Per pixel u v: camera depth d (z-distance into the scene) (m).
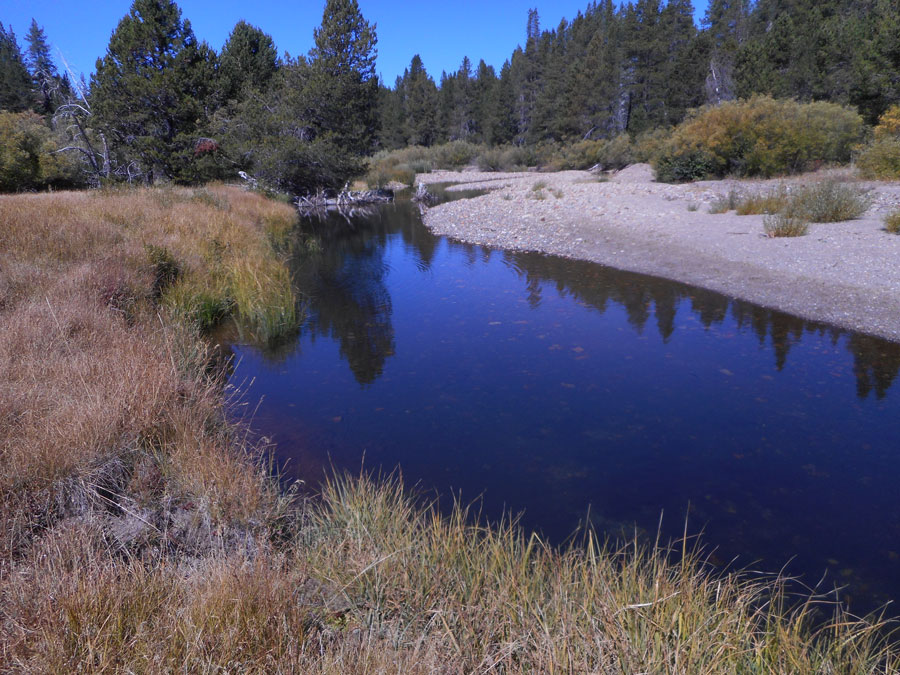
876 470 4.20
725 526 3.63
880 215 12.40
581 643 2.14
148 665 1.83
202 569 2.59
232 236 12.13
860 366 6.07
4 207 9.40
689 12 51.34
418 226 19.48
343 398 5.86
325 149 25.44
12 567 2.30
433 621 2.34
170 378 4.58
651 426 5.02
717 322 7.74
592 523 3.68
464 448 4.75
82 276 6.68
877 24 24.78
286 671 1.94
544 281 10.61
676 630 2.19
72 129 26.08
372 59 27.02
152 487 3.24
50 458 2.98
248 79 30.47
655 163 26.05
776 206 13.98
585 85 49.47
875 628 2.67
